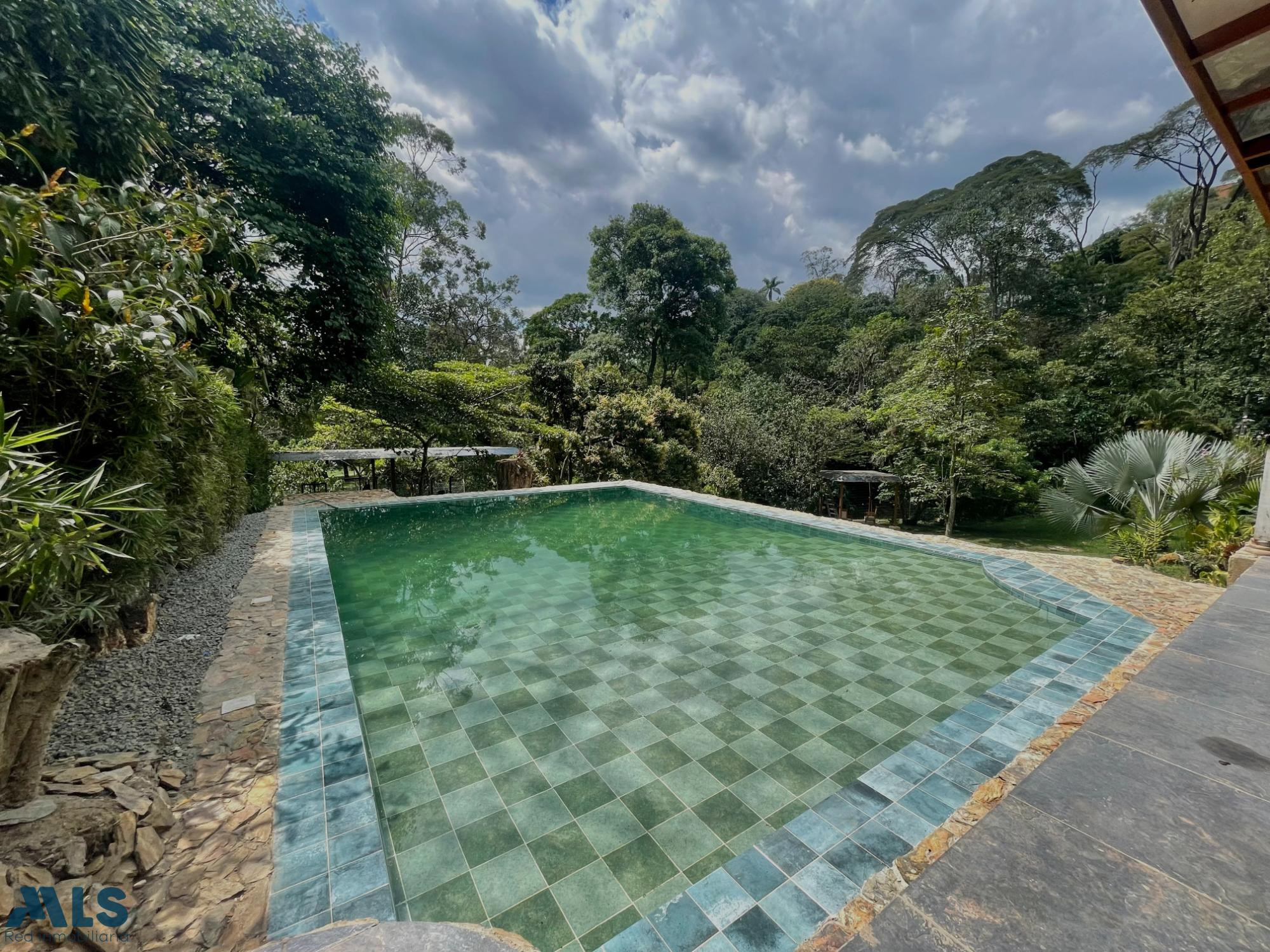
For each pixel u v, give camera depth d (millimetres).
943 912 812
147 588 3383
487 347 20938
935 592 5035
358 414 11117
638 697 3119
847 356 21359
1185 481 6297
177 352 2701
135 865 1571
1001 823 1006
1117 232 23719
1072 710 2691
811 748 2641
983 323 11133
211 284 2943
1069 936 769
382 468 13320
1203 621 2123
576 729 2801
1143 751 1237
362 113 7582
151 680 2725
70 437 2496
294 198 6785
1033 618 4379
